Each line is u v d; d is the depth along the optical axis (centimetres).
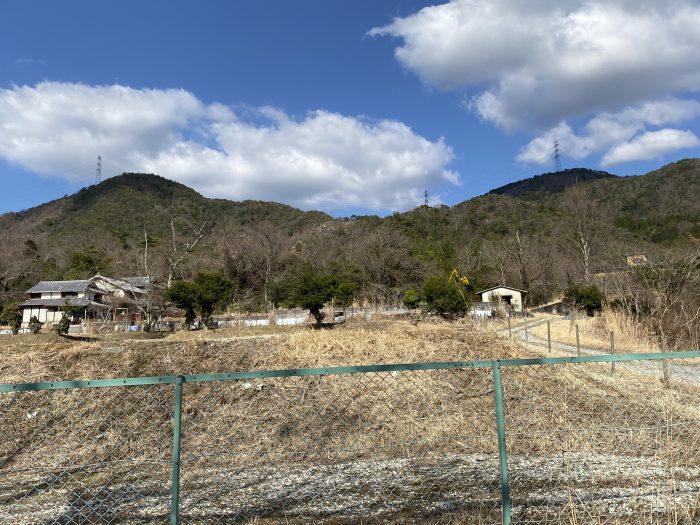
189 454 613
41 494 495
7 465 606
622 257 3100
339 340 1205
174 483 315
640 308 1836
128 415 747
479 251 4834
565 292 3434
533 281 4288
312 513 421
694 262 1914
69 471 573
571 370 960
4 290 3656
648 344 1611
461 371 895
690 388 861
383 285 3781
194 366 1037
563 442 610
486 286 4153
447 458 568
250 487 488
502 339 1334
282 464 562
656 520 391
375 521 402
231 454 602
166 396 800
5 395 792
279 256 4138
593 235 4288
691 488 455
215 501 455
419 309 2389
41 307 3450
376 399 777
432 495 454
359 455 591
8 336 1783
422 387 823
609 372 998
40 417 742
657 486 462
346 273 3803
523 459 561
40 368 977
